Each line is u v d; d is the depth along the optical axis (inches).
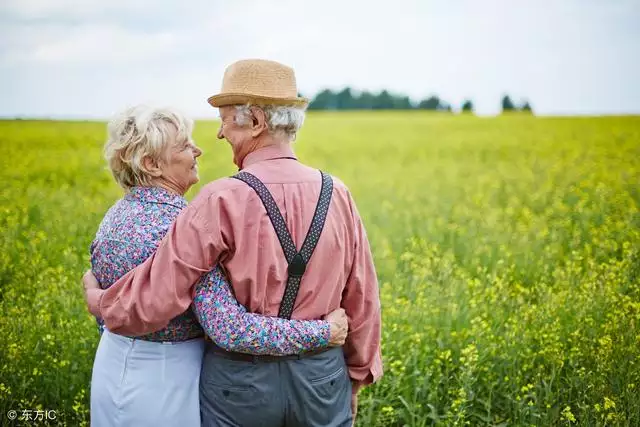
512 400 142.2
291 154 93.7
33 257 213.5
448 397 147.4
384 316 172.9
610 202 333.1
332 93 2930.6
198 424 94.2
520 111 2233.0
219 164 523.2
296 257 87.4
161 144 91.9
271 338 85.0
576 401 143.3
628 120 1145.4
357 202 397.1
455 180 511.5
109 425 95.5
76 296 176.6
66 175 462.3
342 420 95.3
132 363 93.7
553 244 257.3
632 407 132.6
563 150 682.2
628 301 173.3
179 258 83.7
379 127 1198.9
